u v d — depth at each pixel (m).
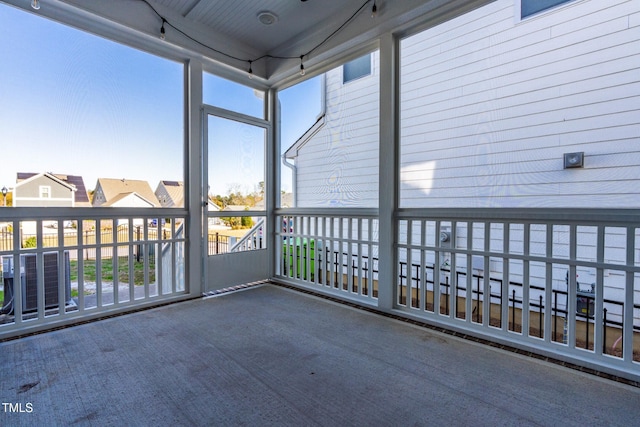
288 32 3.55
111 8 2.73
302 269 4.04
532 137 2.58
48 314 2.82
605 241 2.25
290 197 4.30
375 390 1.79
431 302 3.45
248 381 1.87
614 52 2.23
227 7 3.10
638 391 1.80
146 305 3.21
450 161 3.01
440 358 2.18
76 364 2.04
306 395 1.74
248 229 4.09
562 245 2.42
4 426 1.47
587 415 1.59
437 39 3.07
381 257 3.09
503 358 2.19
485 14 2.82
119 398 1.69
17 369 1.98
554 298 2.56
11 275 2.70
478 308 2.78
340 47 3.24
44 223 2.65
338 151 3.86
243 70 3.79
